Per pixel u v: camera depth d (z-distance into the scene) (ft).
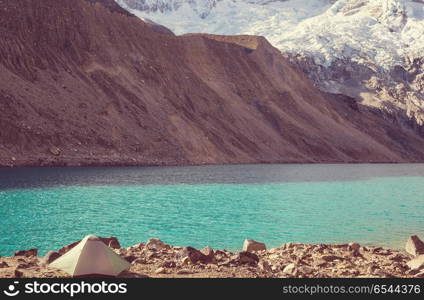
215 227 92.63
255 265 53.36
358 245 67.67
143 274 47.03
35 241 76.02
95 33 345.51
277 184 187.11
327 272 50.96
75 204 115.96
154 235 83.61
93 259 44.62
